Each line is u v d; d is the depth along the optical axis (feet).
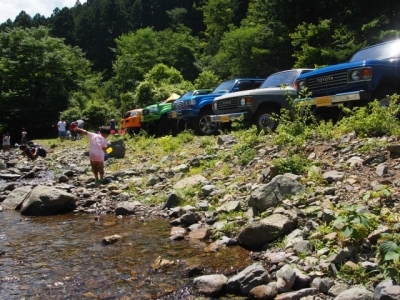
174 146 35.83
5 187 27.48
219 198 19.35
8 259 13.79
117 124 110.01
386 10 84.17
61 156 46.83
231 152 26.61
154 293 10.88
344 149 20.21
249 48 110.63
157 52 170.81
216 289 10.78
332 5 94.94
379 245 11.15
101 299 10.59
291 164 19.43
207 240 15.24
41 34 125.90
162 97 96.48
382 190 14.10
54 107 115.34
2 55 118.32
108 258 13.62
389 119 21.56
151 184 24.84
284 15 104.58
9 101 111.65
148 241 15.38
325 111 29.71
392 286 8.77
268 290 10.31
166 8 257.34
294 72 33.83
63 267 12.91
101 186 26.00
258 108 32.50
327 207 14.84
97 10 261.03
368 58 28.45
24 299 10.67
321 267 11.17
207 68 141.08
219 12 180.65
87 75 168.55
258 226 13.88
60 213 21.09
